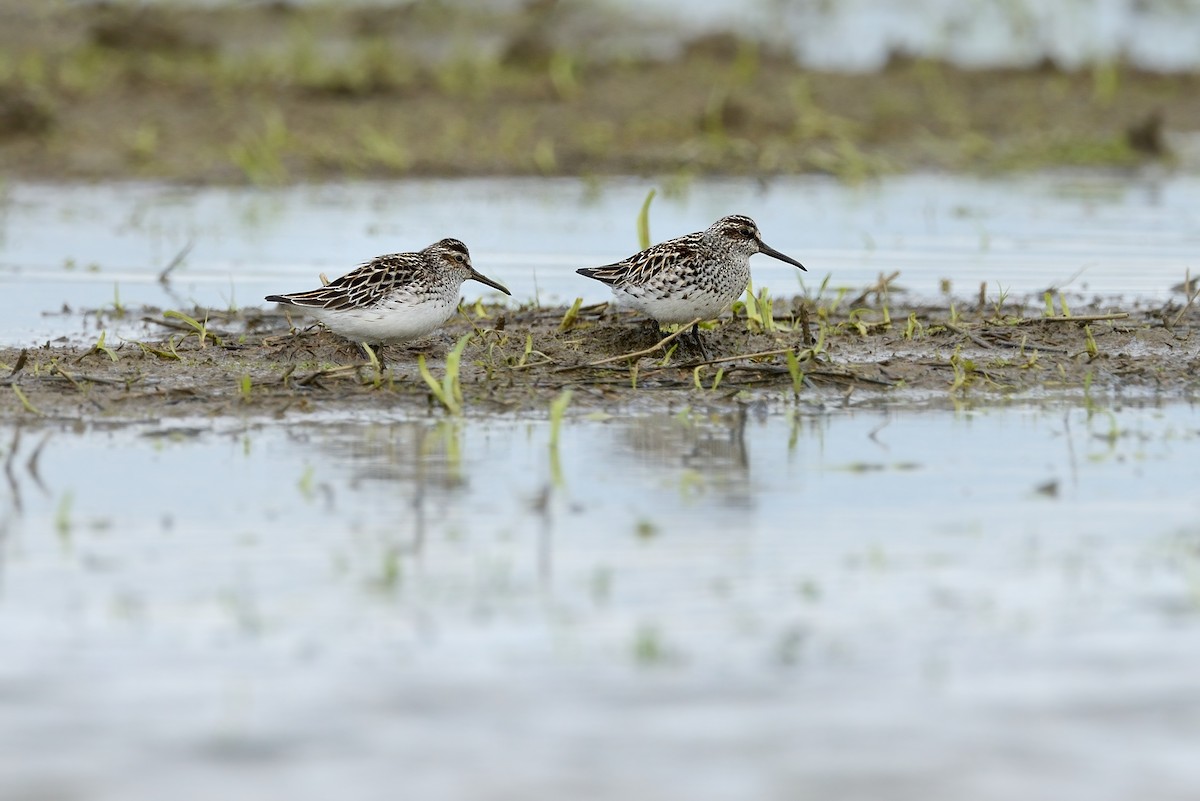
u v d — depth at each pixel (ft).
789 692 29.76
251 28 129.80
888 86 118.73
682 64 121.90
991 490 41.93
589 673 30.45
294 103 108.58
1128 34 137.08
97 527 38.01
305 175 96.22
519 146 103.14
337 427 47.91
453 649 31.40
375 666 30.60
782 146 104.53
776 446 46.42
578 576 35.19
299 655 31.04
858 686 30.01
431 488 41.60
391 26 132.67
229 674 30.17
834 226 84.58
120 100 106.93
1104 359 57.57
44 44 119.55
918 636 32.27
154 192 91.71
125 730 28.02
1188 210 89.61
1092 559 36.58
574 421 49.19
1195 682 30.17
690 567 35.91
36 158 96.84
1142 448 46.42
